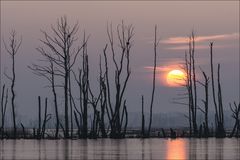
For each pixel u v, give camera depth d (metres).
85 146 162.88
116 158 120.75
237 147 155.50
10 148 153.75
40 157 123.25
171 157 122.62
